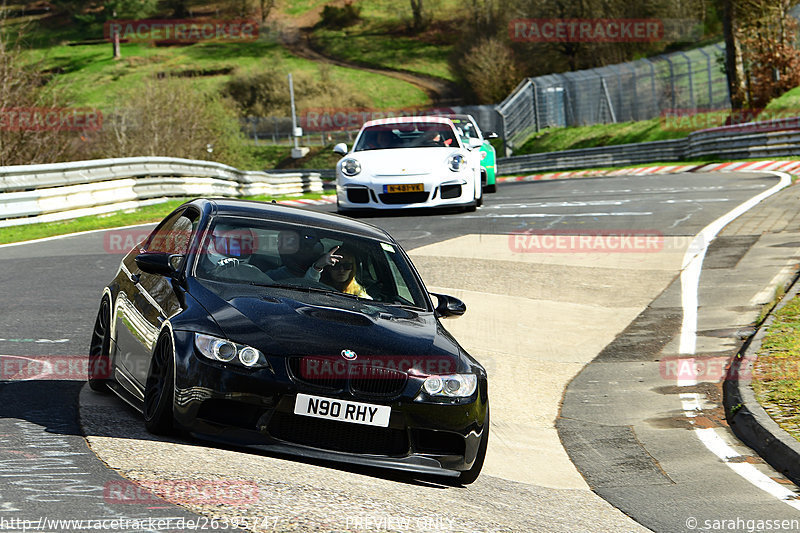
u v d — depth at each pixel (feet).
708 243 141.28
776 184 213.05
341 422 51.42
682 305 109.50
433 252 136.15
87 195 190.70
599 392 82.12
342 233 65.72
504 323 102.68
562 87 583.58
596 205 186.91
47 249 139.23
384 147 171.12
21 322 85.40
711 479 60.75
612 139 499.92
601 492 58.90
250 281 58.75
